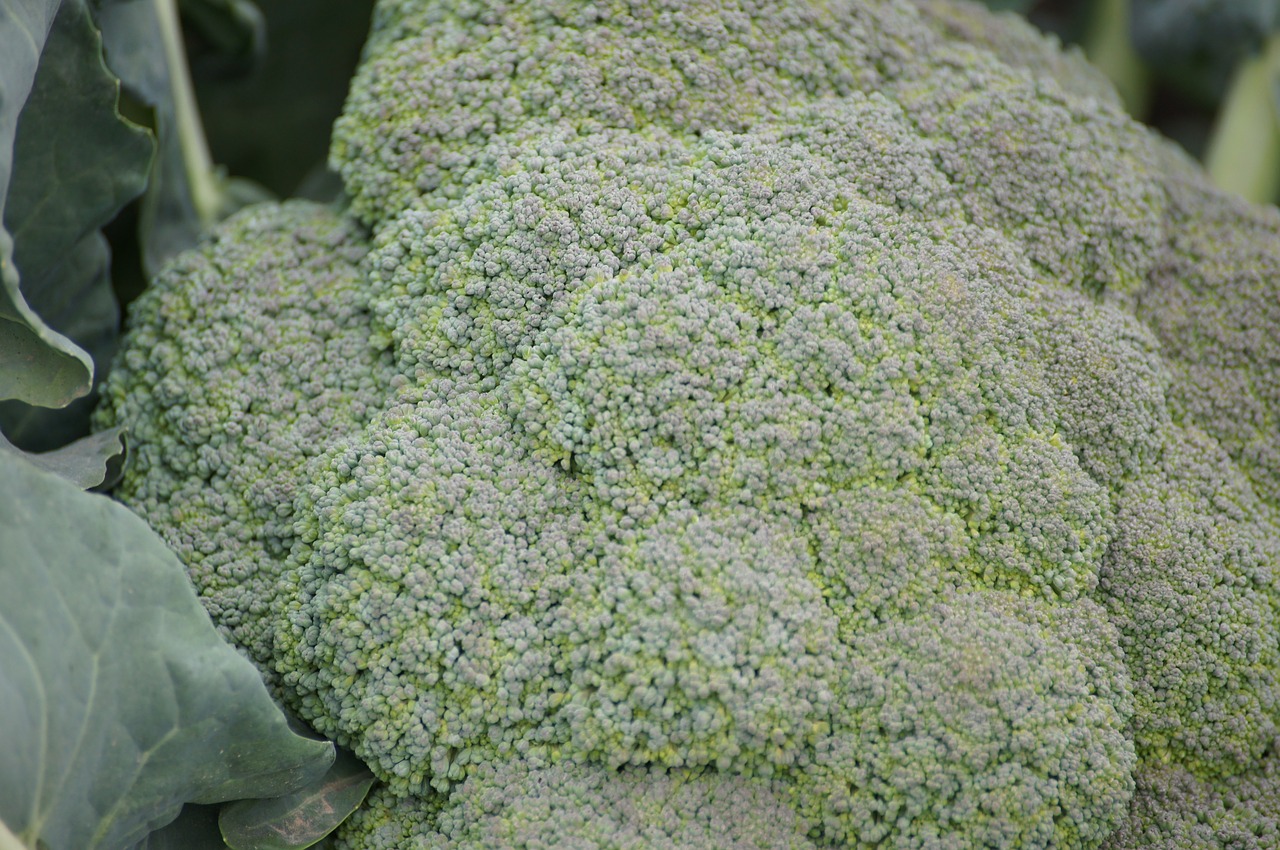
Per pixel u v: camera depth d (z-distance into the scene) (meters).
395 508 0.43
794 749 0.42
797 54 0.45
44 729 0.40
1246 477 0.46
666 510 0.43
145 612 0.41
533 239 0.44
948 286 0.44
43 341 0.43
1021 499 0.43
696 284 0.43
